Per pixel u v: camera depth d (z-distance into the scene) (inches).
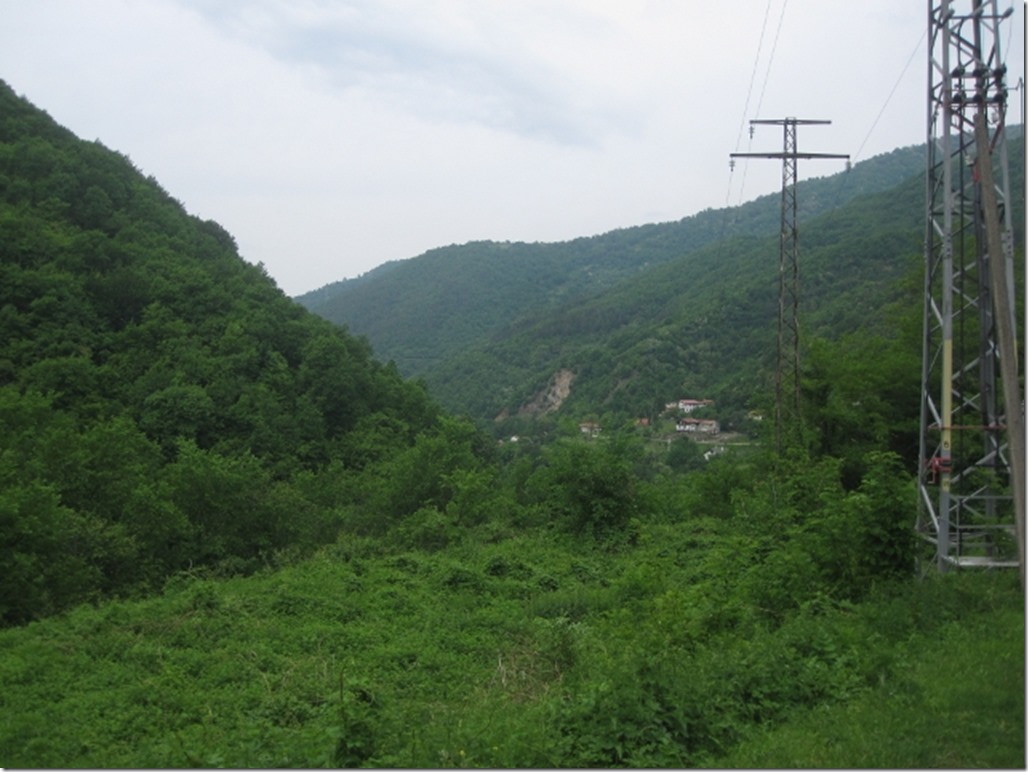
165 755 269.6
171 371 1455.5
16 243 1478.8
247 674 405.4
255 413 1485.0
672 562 701.3
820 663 309.3
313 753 259.3
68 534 660.1
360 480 1381.6
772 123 1069.1
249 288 1899.6
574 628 431.5
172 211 2146.9
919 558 435.5
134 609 530.0
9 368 1256.2
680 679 279.1
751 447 1279.5
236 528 852.6
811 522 466.3
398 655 438.3
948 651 317.4
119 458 876.6
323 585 633.0
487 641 474.3
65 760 287.7
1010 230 431.2
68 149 1963.6
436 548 882.8
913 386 920.9
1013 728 241.4
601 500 877.2
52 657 416.8
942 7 450.0
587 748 250.1
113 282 1556.3
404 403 1958.7
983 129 353.7
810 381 997.8
